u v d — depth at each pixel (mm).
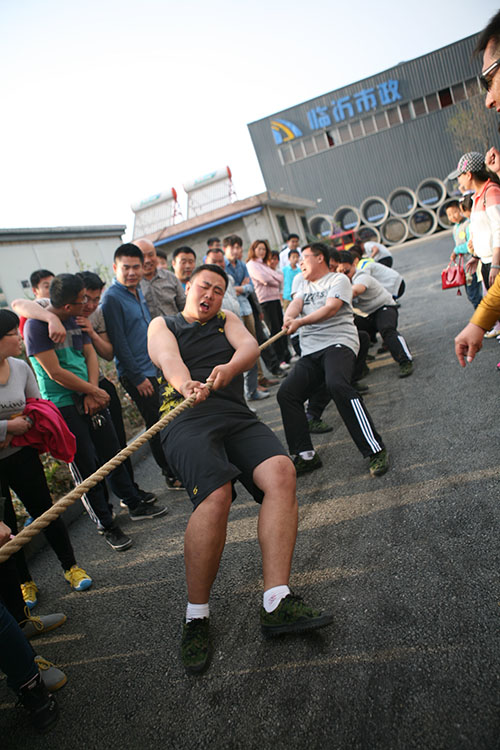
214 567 2178
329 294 3855
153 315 4418
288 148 29094
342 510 3078
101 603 2828
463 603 2059
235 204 16594
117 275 3953
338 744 1630
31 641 2617
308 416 4617
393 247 22953
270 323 7340
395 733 1611
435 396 4480
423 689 1731
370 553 2568
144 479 4656
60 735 1992
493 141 25609
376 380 5566
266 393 6418
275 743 1696
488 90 1728
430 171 27578
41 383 3252
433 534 2562
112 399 3836
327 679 1887
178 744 1807
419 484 3098
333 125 28188
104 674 2260
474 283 5836
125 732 1924
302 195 29391
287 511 2221
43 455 4867
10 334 2635
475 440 3412
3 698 2285
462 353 1963
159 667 2217
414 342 6688
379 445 3398
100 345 3752
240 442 2432
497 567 2199
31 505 2846
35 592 2984
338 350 3725
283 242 17812
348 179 28609
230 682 2014
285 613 2082
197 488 2197
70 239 11977
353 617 2158
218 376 2492
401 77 27016
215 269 2768
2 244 10344
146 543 3404
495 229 3809
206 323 2781
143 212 20688
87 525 4020
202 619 2201
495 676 1703
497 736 1514
